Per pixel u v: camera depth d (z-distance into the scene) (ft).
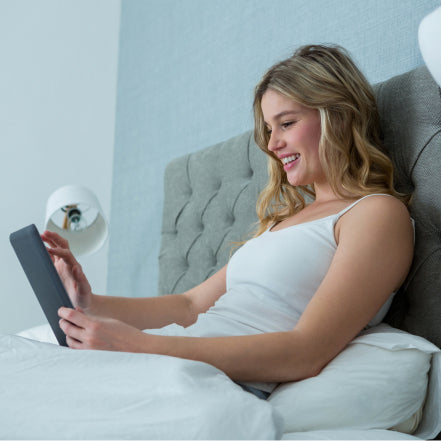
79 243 8.59
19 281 9.27
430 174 3.79
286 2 6.29
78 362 2.54
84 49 10.19
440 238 3.72
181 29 8.39
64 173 9.83
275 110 4.14
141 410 2.17
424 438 3.09
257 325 3.49
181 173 7.20
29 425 2.20
